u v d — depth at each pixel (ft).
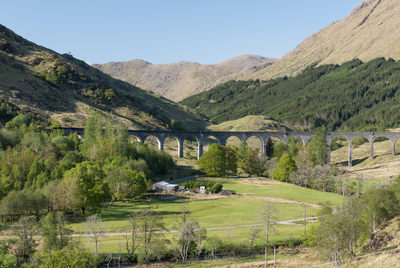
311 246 197.36
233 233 212.64
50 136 443.73
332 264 153.28
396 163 574.97
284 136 654.12
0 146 369.50
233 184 424.87
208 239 194.90
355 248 168.45
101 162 372.99
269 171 506.07
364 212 196.13
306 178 431.84
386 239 165.37
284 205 307.17
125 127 462.19
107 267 172.04
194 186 395.14
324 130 594.24
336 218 157.58
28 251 168.86
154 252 181.57
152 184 392.88
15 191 251.19
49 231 172.14
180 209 291.38
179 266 172.65
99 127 459.73
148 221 188.14
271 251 193.57
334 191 406.62
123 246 193.06
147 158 456.04
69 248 164.86
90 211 277.44
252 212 281.54
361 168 597.93
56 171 304.09
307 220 252.01
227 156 499.10
